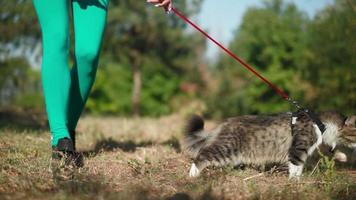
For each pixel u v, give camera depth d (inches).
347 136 224.4
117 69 1250.0
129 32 1196.5
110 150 258.5
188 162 227.9
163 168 214.4
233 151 218.1
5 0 579.5
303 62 595.5
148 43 1229.1
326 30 500.1
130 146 280.1
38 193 163.8
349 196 176.7
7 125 378.9
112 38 1132.5
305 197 172.4
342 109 490.6
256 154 221.0
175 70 1294.3
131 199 158.4
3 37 611.8
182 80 1300.4
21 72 729.0
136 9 1140.5
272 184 188.1
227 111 896.3
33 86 1144.8
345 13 434.9
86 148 265.6
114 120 583.2
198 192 171.6
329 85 510.6
